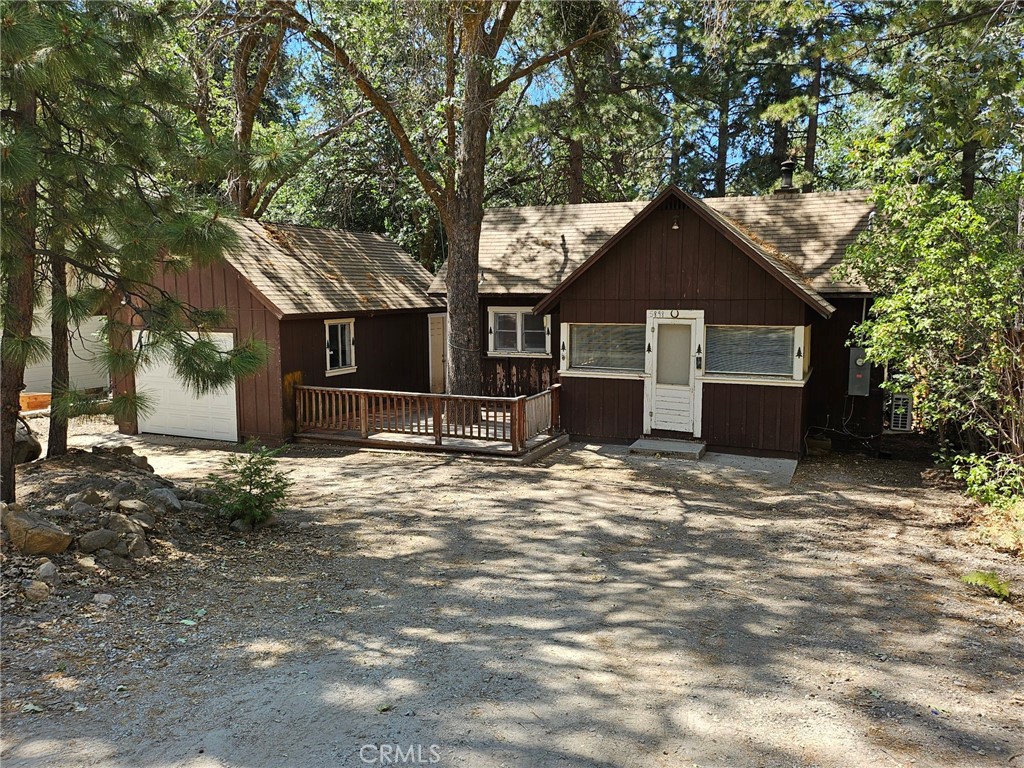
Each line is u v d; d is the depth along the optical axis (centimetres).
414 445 1384
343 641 563
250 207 1972
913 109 1350
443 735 431
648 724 452
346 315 1623
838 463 1314
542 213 1983
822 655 563
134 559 686
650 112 2122
